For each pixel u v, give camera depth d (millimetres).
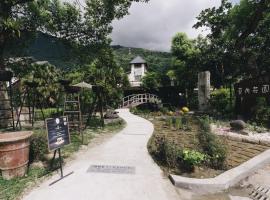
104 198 3873
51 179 4676
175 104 31141
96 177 4793
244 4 19219
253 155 6223
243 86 13703
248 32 19547
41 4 12672
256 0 18375
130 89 32500
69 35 13391
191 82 28953
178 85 31016
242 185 4645
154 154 6551
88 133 9875
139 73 42125
